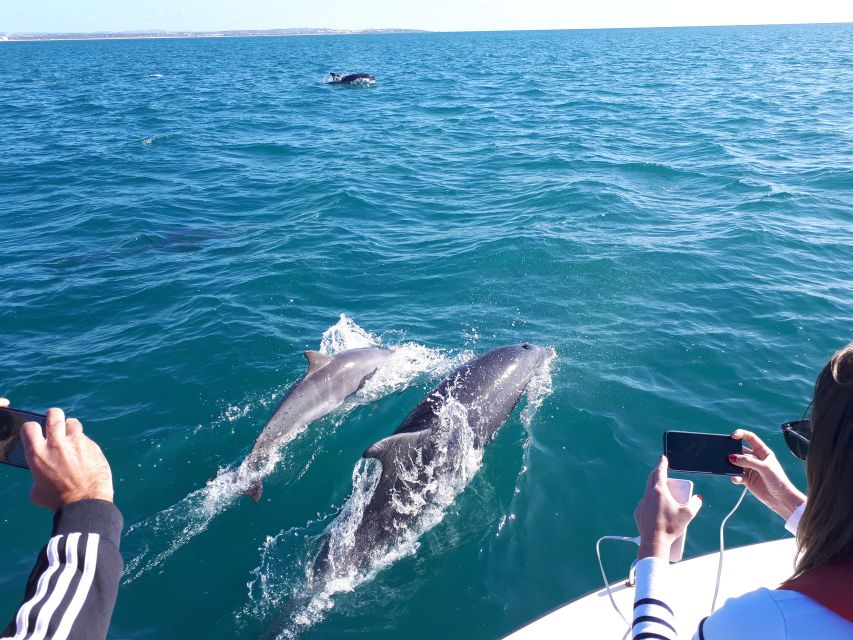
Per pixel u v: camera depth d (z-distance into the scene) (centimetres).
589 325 1117
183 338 1127
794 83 4747
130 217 1816
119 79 6381
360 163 2400
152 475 812
